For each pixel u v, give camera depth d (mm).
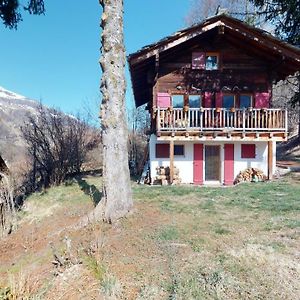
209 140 14133
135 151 22641
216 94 15258
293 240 5414
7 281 4871
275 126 14109
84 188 13562
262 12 20016
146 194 10430
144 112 28562
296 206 7883
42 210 11281
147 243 5625
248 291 3795
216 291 3818
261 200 8883
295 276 4090
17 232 9523
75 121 19000
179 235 5926
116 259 5074
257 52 15211
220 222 6730
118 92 7410
